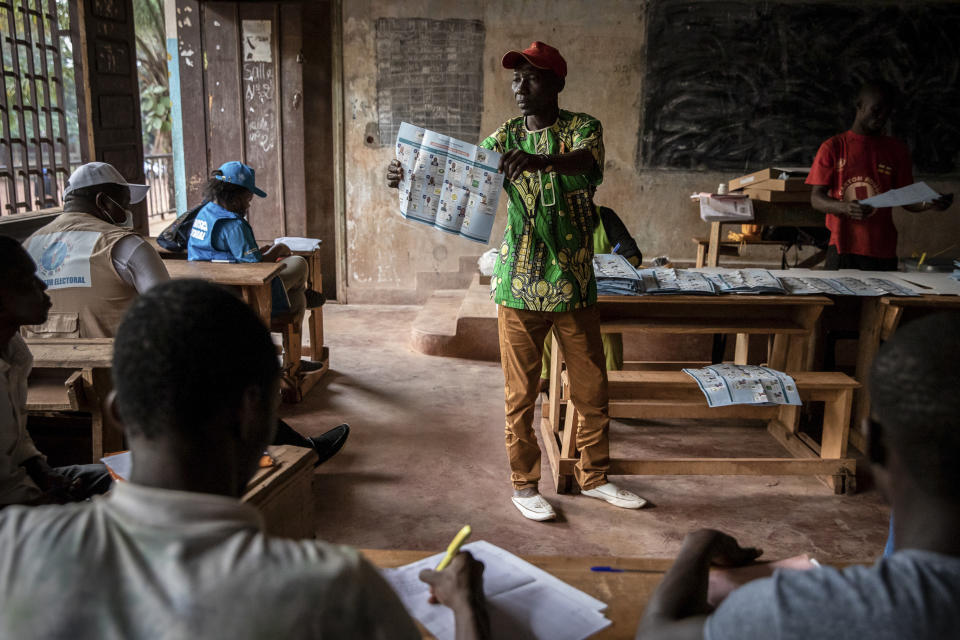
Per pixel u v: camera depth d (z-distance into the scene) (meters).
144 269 2.80
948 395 0.74
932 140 6.50
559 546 2.79
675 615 1.03
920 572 0.74
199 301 0.83
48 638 0.71
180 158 6.75
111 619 0.71
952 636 0.70
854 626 0.72
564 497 3.20
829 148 4.11
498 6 6.32
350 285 6.89
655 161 6.60
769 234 5.93
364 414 4.10
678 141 6.55
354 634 0.74
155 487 0.82
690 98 6.46
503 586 1.27
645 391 3.54
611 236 4.04
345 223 6.76
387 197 6.69
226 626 0.70
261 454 0.92
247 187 4.02
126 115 5.14
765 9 6.28
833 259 4.25
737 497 3.22
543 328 2.91
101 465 2.29
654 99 6.48
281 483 2.23
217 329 0.82
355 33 6.37
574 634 1.16
